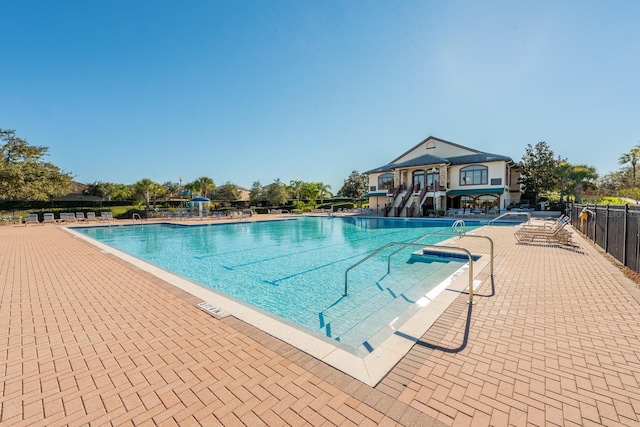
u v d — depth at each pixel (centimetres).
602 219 982
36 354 333
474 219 2469
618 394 247
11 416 231
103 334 383
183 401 248
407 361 302
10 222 2491
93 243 1245
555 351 321
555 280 609
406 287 728
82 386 271
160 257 1176
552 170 3347
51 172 3222
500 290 541
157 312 458
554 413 225
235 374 286
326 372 286
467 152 3158
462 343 339
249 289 746
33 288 595
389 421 219
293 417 225
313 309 602
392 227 2220
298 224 2548
